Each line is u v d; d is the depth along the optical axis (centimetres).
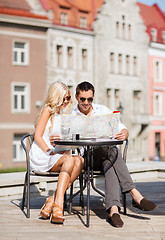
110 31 3175
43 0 2748
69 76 2877
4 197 548
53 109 426
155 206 387
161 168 780
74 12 2962
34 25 2608
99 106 456
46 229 372
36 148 423
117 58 3256
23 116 2605
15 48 2580
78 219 415
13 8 2533
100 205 495
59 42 2789
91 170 405
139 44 3459
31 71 2631
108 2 3152
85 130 397
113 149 407
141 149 3544
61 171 391
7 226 383
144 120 3478
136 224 398
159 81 3656
